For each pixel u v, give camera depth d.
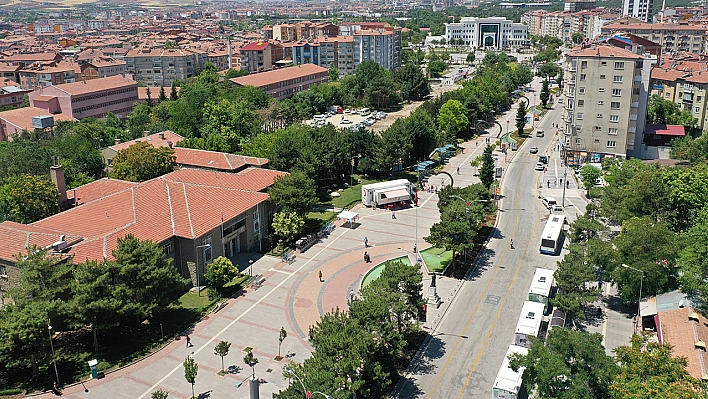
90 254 95.69
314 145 160.88
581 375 63.94
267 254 122.19
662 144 190.75
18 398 77.12
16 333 75.88
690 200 112.25
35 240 96.50
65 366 83.88
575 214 142.38
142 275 88.44
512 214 144.25
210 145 171.50
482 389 78.56
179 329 93.38
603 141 179.38
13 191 119.81
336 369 66.31
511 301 101.88
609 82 173.62
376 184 153.75
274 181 134.50
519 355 69.25
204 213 113.75
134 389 79.00
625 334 90.44
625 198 118.69
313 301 102.50
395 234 133.12
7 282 95.88
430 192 162.50
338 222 140.62
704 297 85.38
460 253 120.94
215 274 102.38
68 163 154.62
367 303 77.12
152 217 109.19
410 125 188.62
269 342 89.94
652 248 93.06
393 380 80.38
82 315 82.25
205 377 81.38
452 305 100.88
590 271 95.19
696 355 76.12
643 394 57.66
